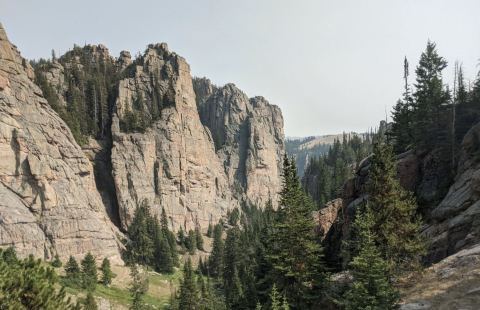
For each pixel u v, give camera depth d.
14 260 17.95
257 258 55.09
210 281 117.50
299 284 31.03
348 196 51.09
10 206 103.38
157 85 186.12
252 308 40.75
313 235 33.41
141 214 141.25
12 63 121.06
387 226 27.42
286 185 34.59
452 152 44.16
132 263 113.56
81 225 116.81
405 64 64.69
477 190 33.75
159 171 162.88
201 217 180.12
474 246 27.66
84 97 170.00
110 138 161.50
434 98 58.47
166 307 91.69
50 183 116.19
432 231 36.69
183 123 187.00
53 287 17.78
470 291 21.23
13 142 111.88
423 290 23.83
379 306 20.83
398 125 61.16
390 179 28.97
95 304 70.94
